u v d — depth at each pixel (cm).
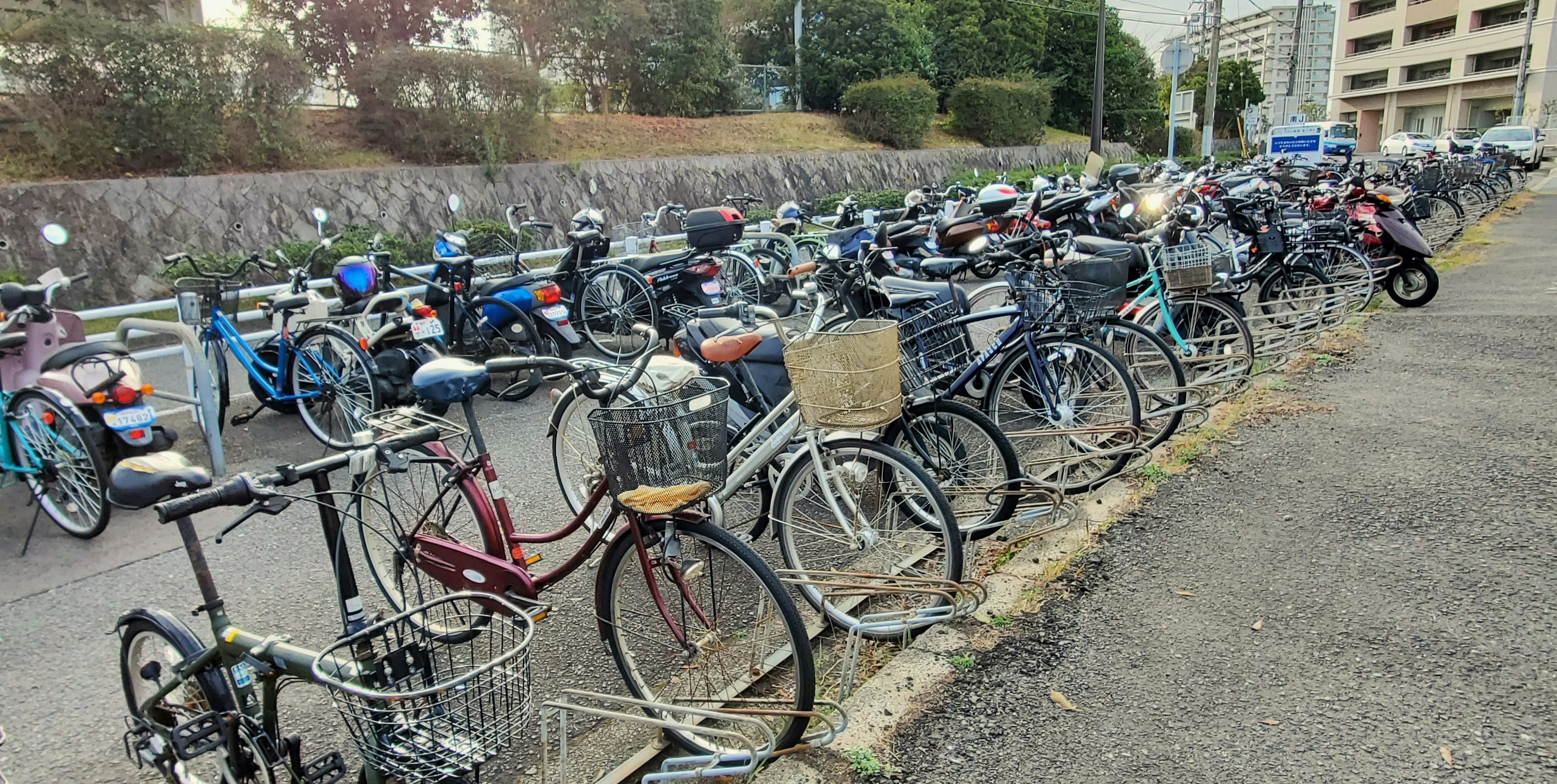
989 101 2738
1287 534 379
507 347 674
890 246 727
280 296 592
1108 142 3375
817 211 1794
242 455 551
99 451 406
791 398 334
